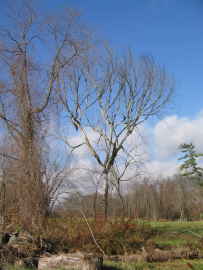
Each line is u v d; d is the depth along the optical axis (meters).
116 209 25.28
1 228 14.77
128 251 15.95
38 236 14.66
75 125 33.78
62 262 10.60
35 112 17.50
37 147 16.34
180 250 15.49
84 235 16.22
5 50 18.77
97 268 10.50
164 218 57.22
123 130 34.25
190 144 55.38
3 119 16.58
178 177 63.31
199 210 59.06
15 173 15.90
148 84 34.12
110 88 34.50
